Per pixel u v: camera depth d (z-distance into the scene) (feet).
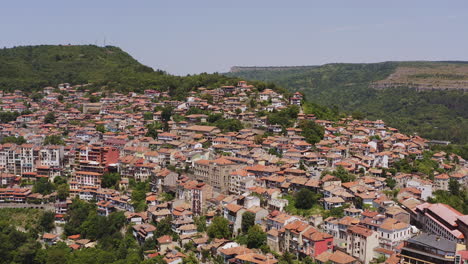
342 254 620.08
